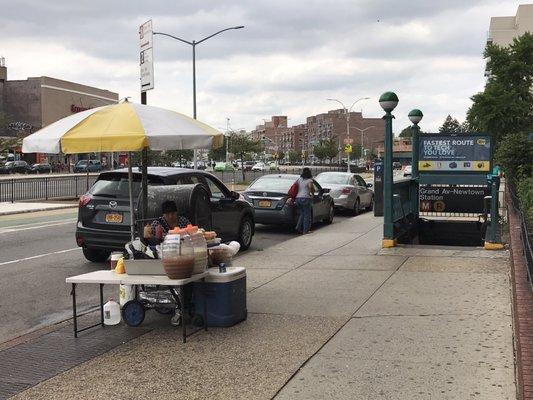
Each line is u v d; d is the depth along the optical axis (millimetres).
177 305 6062
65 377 4781
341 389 4359
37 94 85688
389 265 9227
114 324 6293
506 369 4664
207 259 6008
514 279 6781
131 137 5652
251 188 15406
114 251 10273
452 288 7469
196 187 6949
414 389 4316
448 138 12484
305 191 14383
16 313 7184
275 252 11172
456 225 13305
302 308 6734
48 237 14250
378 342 5410
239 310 6168
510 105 28531
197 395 4344
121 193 9891
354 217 19188
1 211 21078
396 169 91500
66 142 5750
